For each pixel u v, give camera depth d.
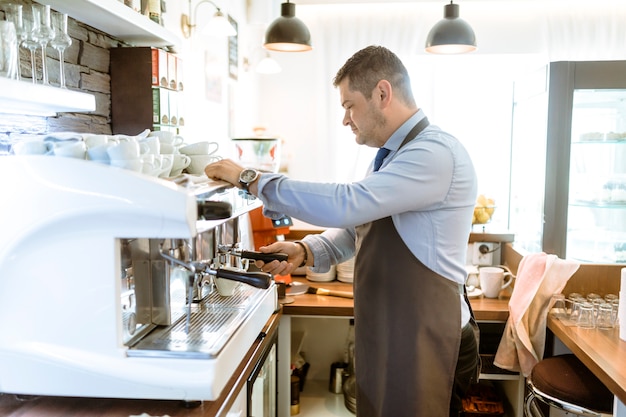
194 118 2.37
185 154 1.48
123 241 1.14
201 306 1.43
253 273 1.26
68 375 1.08
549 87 2.36
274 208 1.39
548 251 2.44
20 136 1.36
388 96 1.54
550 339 2.35
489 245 2.83
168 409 1.15
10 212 1.06
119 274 1.07
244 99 3.27
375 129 1.60
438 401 1.55
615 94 2.39
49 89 1.19
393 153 1.60
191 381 1.06
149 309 1.23
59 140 1.11
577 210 2.49
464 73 3.60
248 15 3.29
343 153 3.54
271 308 1.66
